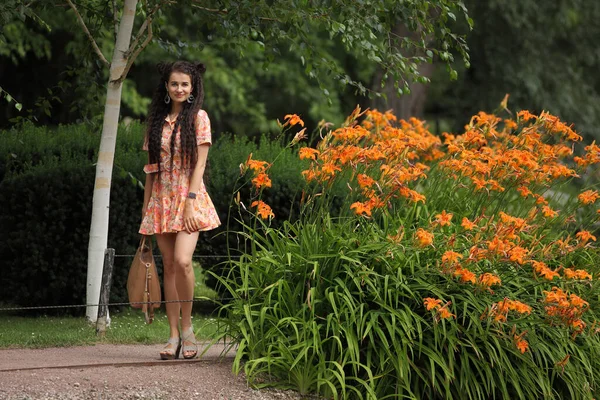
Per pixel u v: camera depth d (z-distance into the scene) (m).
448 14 10.38
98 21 11.48
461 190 9.26
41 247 10.31
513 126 9.66
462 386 7.19
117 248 10.59
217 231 11.05
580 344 7.84
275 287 7.47
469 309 7.40
